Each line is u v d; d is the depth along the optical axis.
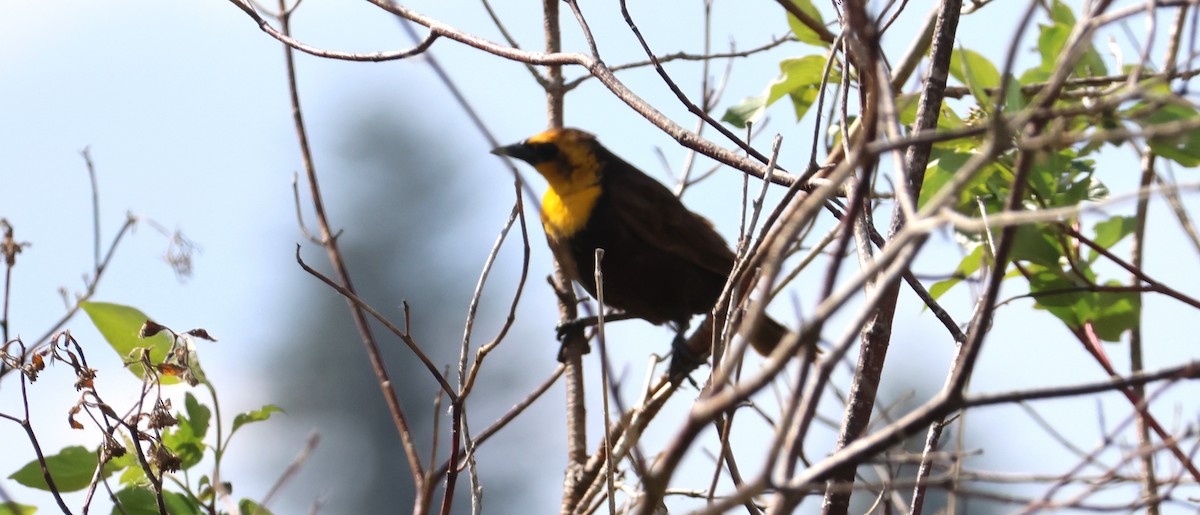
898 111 6.31
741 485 7.34
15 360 7.85
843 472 6.22
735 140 9.04
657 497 4.58
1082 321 9.05
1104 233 9.33
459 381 7.96
